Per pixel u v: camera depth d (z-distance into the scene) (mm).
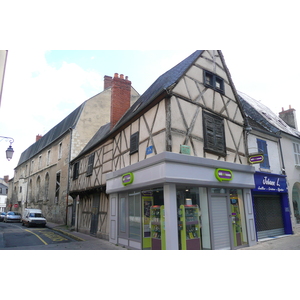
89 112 18156
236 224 7391
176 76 6816
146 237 6941
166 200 5801
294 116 14875
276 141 10570
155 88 8867
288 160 10844
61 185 17750
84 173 12820
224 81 8188
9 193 35000
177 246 5609
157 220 6488
